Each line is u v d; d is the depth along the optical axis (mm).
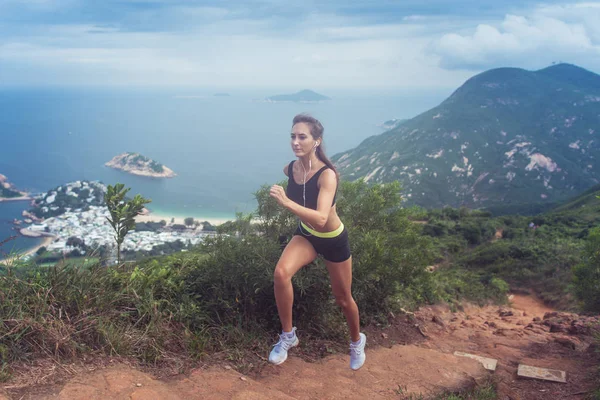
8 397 1992
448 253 21781
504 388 3500
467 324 6391
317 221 2574
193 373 2732
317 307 4062
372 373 3402
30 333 2482
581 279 6410
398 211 5273
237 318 3699
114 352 2709
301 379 3053
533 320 7102
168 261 4172
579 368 4047
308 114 2752
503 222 32812
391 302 5578
